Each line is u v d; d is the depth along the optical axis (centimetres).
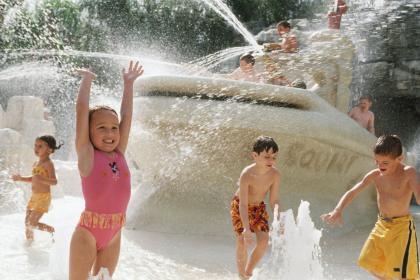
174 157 816
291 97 807
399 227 499
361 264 518
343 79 999
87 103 416
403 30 2248
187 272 566
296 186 838
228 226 785
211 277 550
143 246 693
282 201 822
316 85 989
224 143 789
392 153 502
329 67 992
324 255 695
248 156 791
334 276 573
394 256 495
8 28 2366
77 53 2469
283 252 573
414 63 2267
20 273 521
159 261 610
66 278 504
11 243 672
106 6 3650
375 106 2581
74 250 403
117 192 413
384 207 510
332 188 880
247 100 796
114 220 411
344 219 870
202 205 806
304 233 573
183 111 777
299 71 995
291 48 1004
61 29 3294
